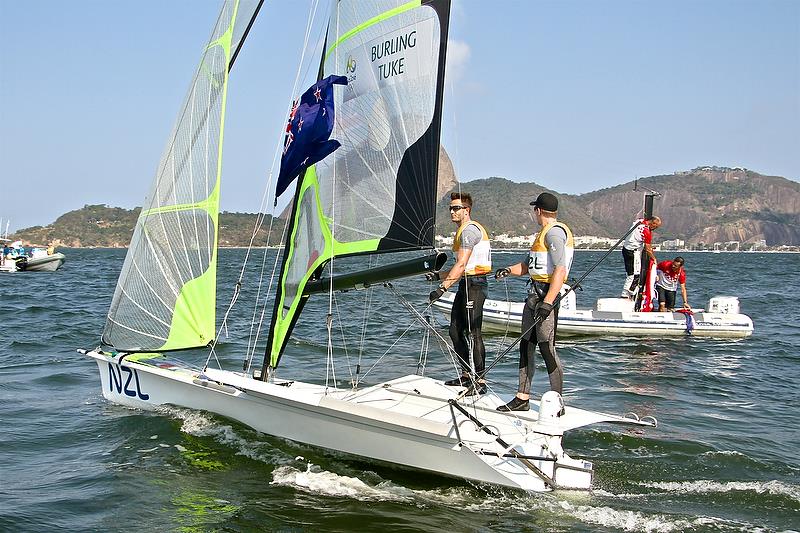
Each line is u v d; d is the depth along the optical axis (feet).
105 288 80.94
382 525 15.47
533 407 20.99
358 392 21.39
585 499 16.84
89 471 18.93
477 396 21.33
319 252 21.20
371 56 20.13
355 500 16.84
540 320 19.12
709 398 27.78
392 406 20.06
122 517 16.06
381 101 19.89
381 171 19.86
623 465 19.13
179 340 23.25
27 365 32.73
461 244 21.01
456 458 17.40
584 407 25.88
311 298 62.49
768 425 23.70
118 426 22.56
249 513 16.14
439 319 48.65
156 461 19.47
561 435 17.79
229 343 38.24
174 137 23.99
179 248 23.36
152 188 24.25
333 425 19.21
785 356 37.86
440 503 16.67
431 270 17.87
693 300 74.13
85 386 28.50
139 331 24.16
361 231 20.30
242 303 58.44
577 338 43.91
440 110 18.69
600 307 46.21
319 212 21.27
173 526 15.57
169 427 21.95
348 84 20.80
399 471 18.52
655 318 44.88
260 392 20.15
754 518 15.83
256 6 22.74
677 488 17.54
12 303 60.39
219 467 18.95
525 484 16.92
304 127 19.56
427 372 31.53
